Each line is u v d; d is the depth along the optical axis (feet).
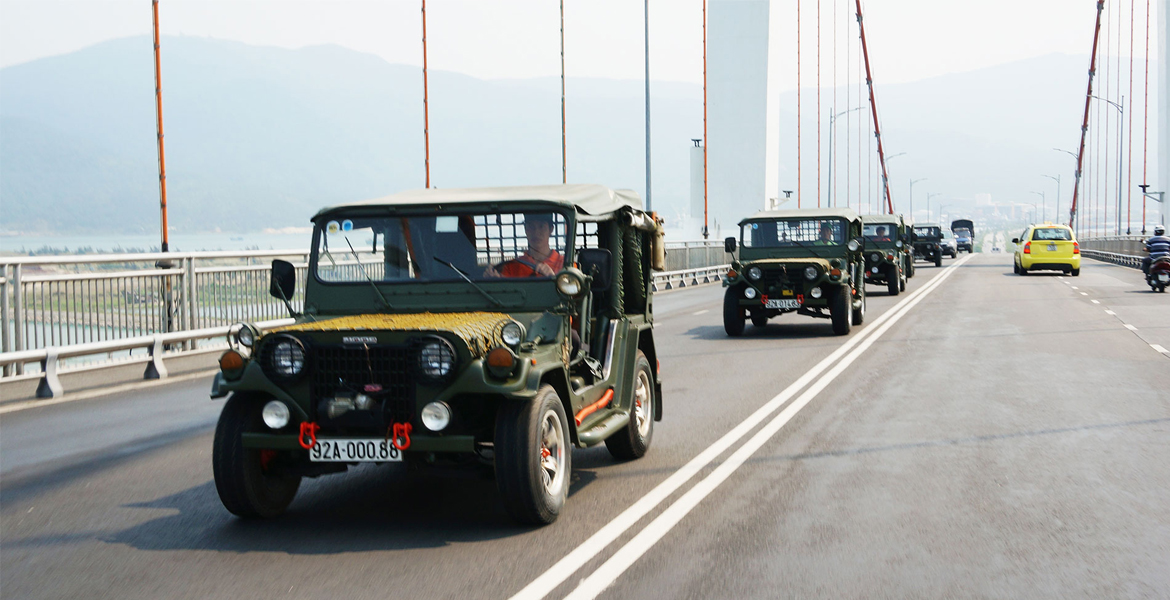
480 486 22.72
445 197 21.98
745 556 17.02
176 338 44.70
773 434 28.66
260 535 18.79
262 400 19.48
